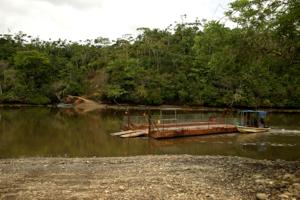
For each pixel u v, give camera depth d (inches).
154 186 592.7
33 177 675.4
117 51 4453.7
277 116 2733.8
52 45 5032.0
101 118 2278.5
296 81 886.4
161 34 4778.5
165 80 3737.7
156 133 1425.9
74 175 692.1
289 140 1437.0
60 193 558.6
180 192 555.2
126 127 1611.7
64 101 3737.7
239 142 1384.1
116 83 3730.3
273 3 754.2
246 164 804.6
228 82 3395.7
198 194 543.5
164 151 1167.6
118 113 2780.5
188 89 3636.8
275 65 799.1
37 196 542.9
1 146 1161.4
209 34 894.4
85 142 1298.0
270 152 1152.8
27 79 3878.0
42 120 2044.8
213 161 858.1
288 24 711.1
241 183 607.5
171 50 4242.1
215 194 543.2
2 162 863.1
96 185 608.4
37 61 3946.9
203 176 668.7
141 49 4372.5
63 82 3900.1
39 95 3710.6
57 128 1676.9
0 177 675.4
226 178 647.8
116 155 1070.4
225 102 3430.1
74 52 4808.1
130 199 522.3
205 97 3523.6
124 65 3843.5
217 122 1760.6
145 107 3481.8
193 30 4704.7
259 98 3408.0
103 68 4114.2
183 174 689.0
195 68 3681.1
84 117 2340.1
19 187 597.6
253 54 802.2
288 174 658.8
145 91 3582.7
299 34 721.6
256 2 775.1
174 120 1654.8
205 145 1307.8
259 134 1627.7
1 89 3631.9
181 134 1501.0
